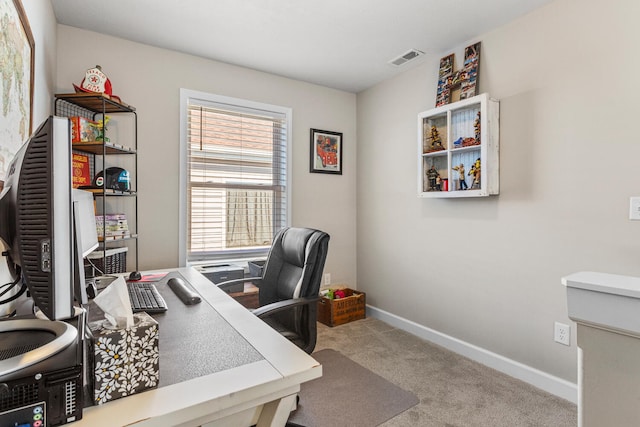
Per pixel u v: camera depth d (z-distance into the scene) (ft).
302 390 6.54
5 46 3.54
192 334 3.51
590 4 6.03
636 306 1.60
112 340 2.25
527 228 6.99
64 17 7.09
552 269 6.59
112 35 7.85
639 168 5.49
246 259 9.78
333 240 11.31
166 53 8.53
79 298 3.28
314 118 10.87
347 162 11.60
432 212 9.11
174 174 8.65
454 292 8.53
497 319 7.57
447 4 6.64
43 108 5.89
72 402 2.01
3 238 2.42
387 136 10.52
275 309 5.09
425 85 9.28
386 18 7.13
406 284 9.90
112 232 7.01
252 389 2.47
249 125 9.86
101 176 6.63
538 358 6.82
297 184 10.56
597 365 1.75
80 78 7.50
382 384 6.80
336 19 7.18
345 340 9.09
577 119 6.21
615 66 5.74
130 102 8.09
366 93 11.33
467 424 5.57
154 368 2.43
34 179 2.14
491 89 7.61
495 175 7.37
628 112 5.60
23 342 2.28
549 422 5.64
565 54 6.36
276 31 7.68
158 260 8.47
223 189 9.50
